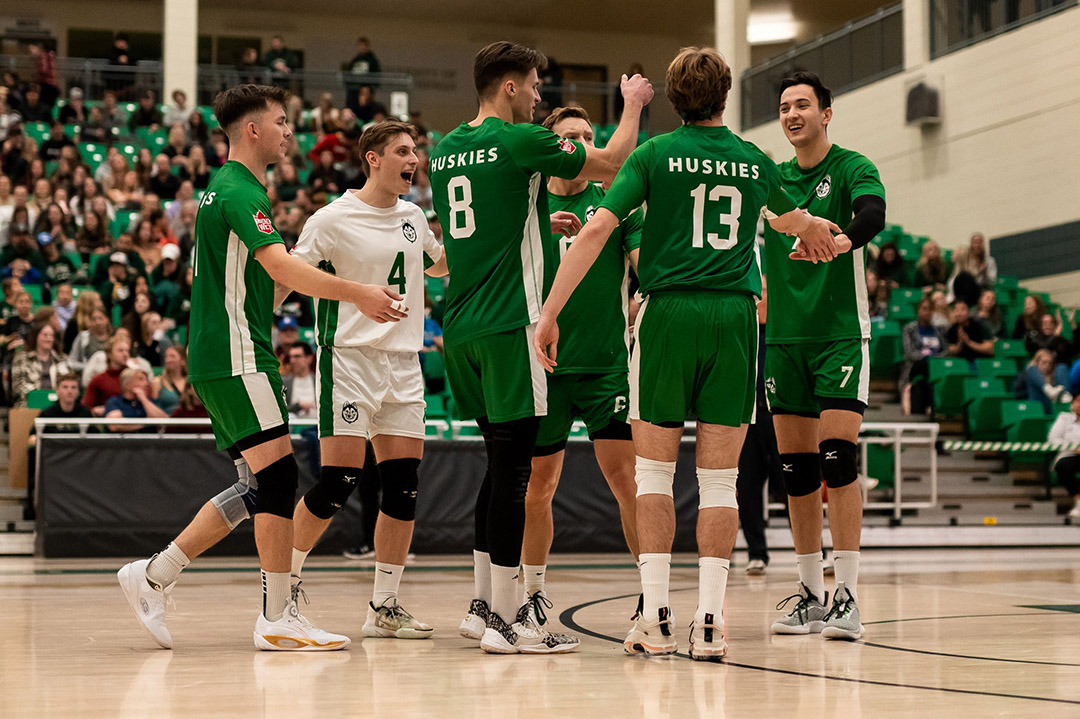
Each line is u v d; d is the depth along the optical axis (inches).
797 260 406.9
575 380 405.1
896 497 1030.4
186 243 1251.2
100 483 837.8
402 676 307.7
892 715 253.1
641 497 348.8
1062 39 1363.2
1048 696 279.0
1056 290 1375.5
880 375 1348.4
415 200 1498.5
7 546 884.6
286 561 366.9
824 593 421.4
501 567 356.2
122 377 895.7
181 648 368.8
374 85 1856.5
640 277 350.6
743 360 344.5
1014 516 1128.2
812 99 427.8
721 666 327.6
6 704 265.0
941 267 1423.5
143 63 1739.7
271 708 260.2
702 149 346.3
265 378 366.9
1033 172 1409.9
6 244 1233.4
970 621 454.6
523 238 359.9
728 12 1819.6
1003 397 1221.7
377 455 414.0
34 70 1729.8
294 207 1290.6
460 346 365.4
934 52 1565.0
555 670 319.0
